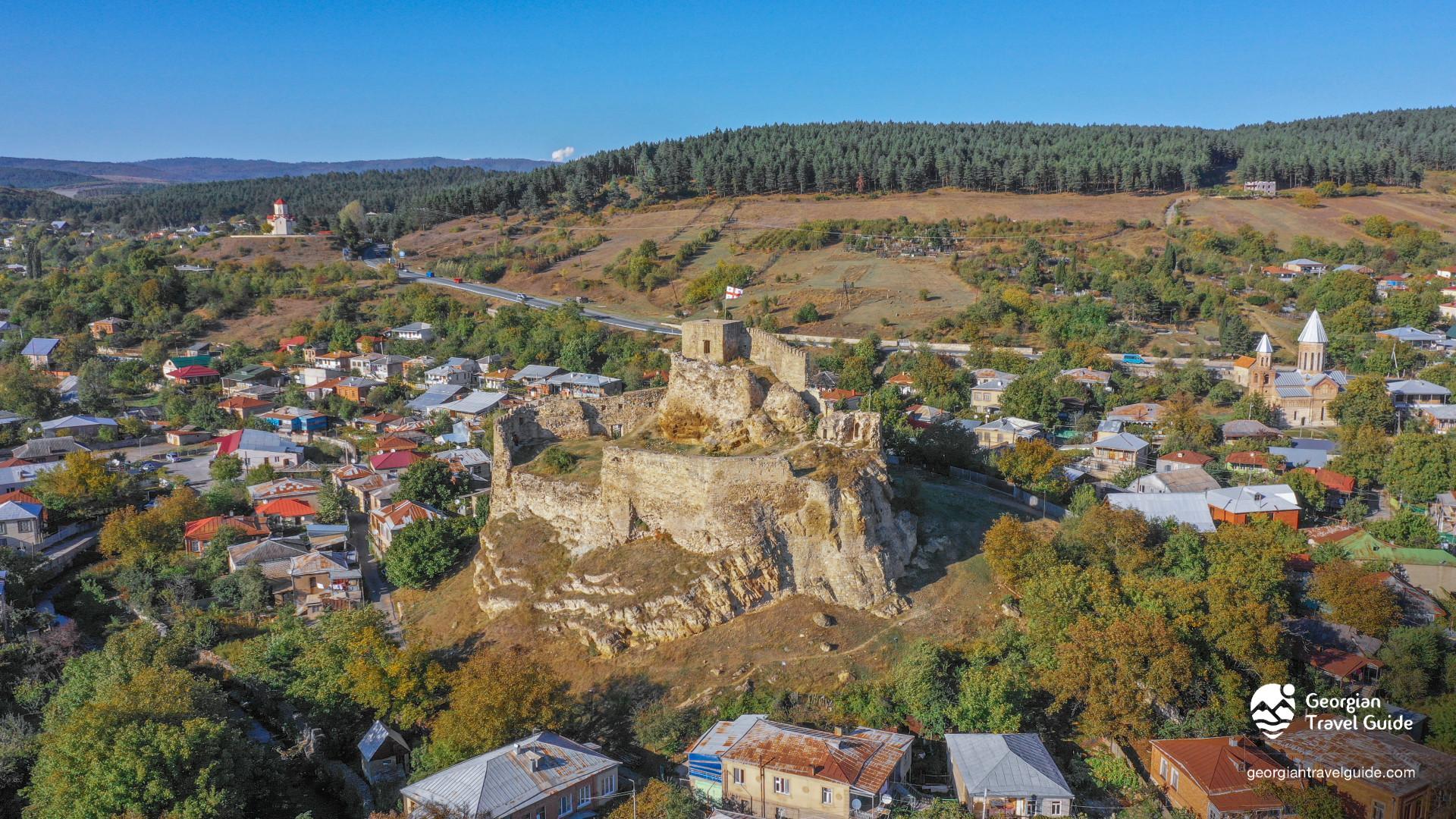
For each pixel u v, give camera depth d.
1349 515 105.25
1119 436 129.12
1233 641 70.19
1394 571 88.00
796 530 78.12
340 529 111.06
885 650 73.38
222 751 65.00
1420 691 69.88
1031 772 59.84
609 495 83.00
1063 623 72.06
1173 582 75.88
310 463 140.00
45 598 100.44
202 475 137.25
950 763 63.44
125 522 107.75
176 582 99.12
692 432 88.75
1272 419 138.50
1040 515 95.56
